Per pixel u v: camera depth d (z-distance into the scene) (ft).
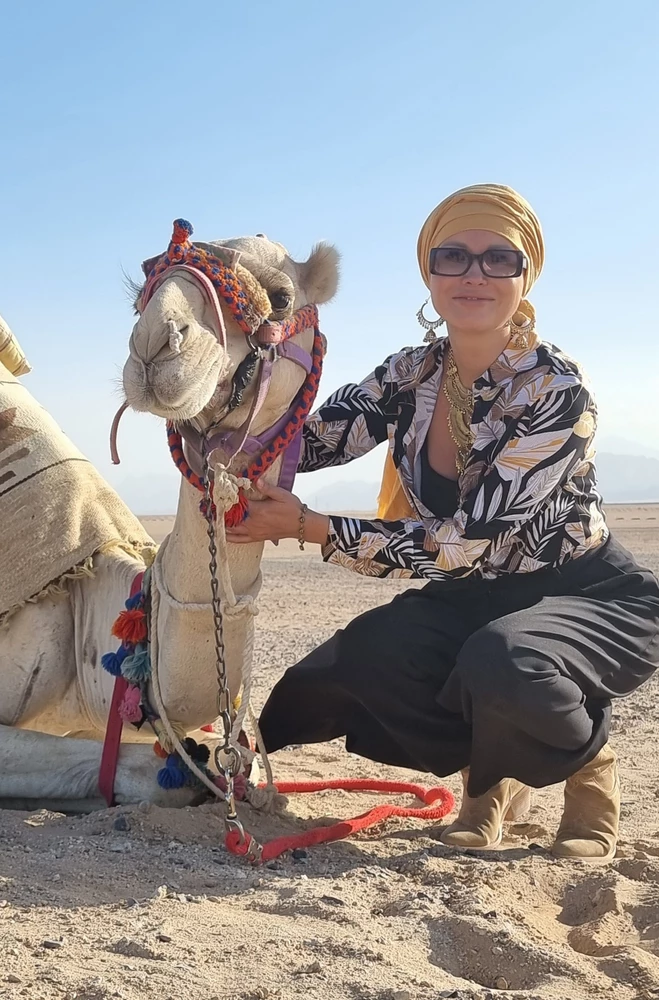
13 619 16.39
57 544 16.34
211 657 14.17
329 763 20.45
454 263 14.29
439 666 14.65
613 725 23.67
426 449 15.25
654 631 14.73
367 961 10.18
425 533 13.84
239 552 13.83
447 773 15.06
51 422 17.67
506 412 14.08
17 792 15.26
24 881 12.02
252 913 11.39
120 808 14.48
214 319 12.54
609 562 14.98
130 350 12.05
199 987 9.45
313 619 44.57
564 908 12.21
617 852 14.40
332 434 15.71
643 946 10.78
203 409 13.03
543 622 13.74
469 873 12.74
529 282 14.74
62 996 9.18
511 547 14.53
